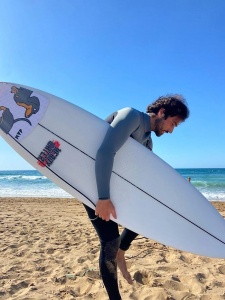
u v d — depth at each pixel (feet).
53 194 69.31
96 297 9.16
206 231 7.41
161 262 12.60
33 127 7.95
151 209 7.27
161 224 7.22
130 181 7.32
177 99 7.13
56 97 8.25
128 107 7.07
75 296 9.31
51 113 8.03
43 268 12.14
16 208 36.27
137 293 9.44
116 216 6.66
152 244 15.23
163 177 7.59
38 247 15.57
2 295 9.43
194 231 7.37
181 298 9.16
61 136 7.76
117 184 7.23
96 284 10.02
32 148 7.80
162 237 7.11
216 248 7.29
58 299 9.05
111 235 6.75
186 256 13.56
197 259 13.10
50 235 18.69
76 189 7.23
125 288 9.82
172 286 10.09
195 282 10.30
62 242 16.69
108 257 6.74
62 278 10.72
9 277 11.03
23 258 13.58
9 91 8.39
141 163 7.47
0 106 8.23
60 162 7.56
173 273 11.29
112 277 6.79
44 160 7.65
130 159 7.42
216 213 7.61
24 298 9.04
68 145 7.64
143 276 11.06
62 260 13.21
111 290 6.81
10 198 53.78
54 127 7.88
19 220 25.44
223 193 71.20
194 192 7.70
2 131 8.02
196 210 7.54
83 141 7.59
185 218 7.43
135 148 7.43
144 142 7.72
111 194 7.12
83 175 7.30
